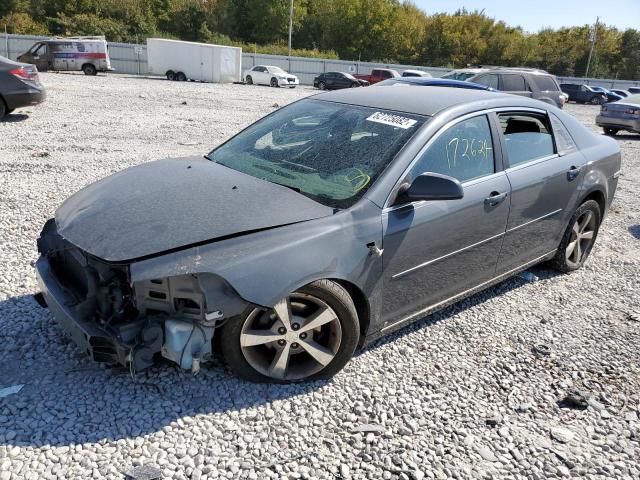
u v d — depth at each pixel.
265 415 2.87
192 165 3.69
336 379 3.22
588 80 51.16
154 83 27.83
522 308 4.38
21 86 11.35
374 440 2.76
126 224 2.83
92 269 2.75
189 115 14.31
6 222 5.32
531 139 4.30
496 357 3.63
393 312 3.39
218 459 2.56
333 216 3.02
